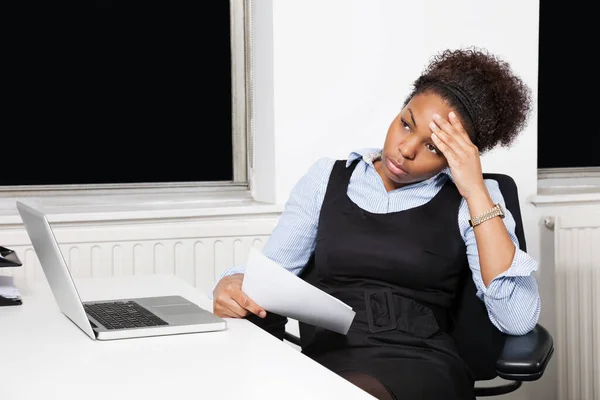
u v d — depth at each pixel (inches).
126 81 114.2
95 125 113.1
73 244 100.7
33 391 42.8
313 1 106.8
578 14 129.6
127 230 102.3
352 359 63.4
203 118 117.6
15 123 109.7
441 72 69.4
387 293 67.7
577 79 130.0
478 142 70.6
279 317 66.0
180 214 104.2
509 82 70.9
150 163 115.7
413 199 70.0
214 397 41.6
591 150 131.1
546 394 117.4
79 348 51.5
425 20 110.3
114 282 76.5
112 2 113.1
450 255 68.0
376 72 109.4
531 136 114.2
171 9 115.5
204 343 53.0
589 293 115.3
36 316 61.0
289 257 73.5
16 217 98.0
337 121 108.9
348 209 71.1
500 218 66.6
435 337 66.4
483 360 69.7
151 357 49.4
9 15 109.0
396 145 67.4
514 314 65.2
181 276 105.0
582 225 114.0
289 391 42.6
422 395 60.0
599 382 117.1
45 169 111.3
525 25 114.0
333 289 69.9
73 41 111.7
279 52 106.1
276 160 107.5
